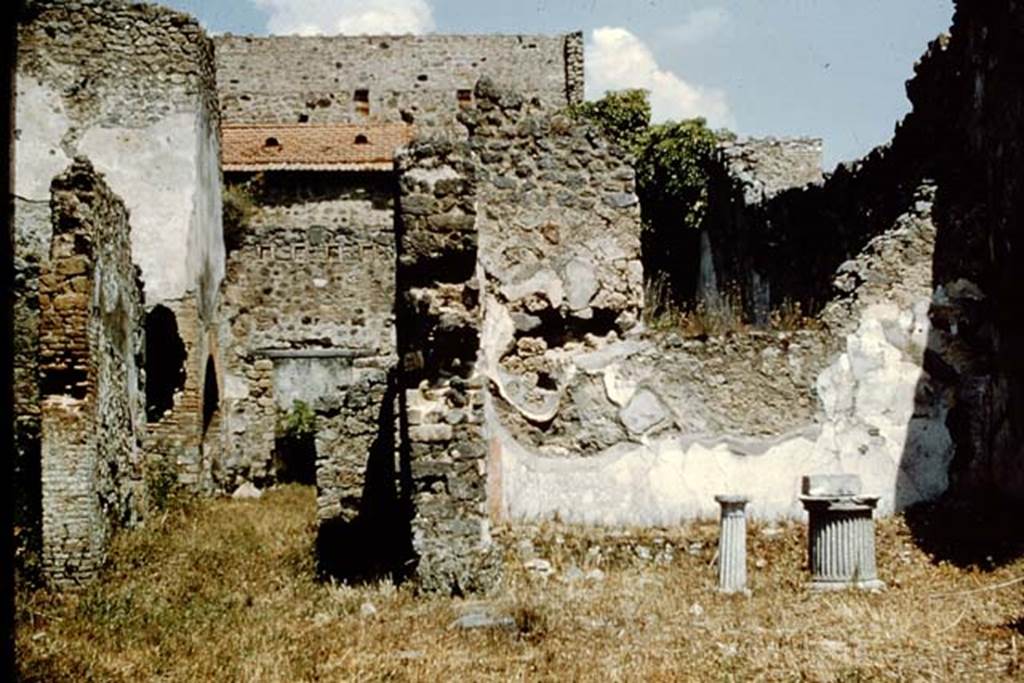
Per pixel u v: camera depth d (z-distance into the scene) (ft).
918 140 48.19
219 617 27.58
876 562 35.22
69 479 36.37
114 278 44.29
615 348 39.37
